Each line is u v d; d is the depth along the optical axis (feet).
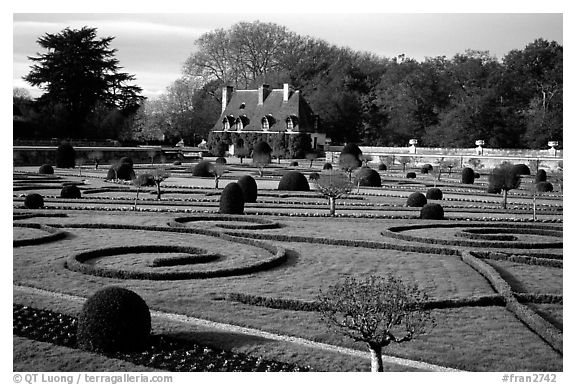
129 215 104.83
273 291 60.59
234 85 346.33
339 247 83.66
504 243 84.23
